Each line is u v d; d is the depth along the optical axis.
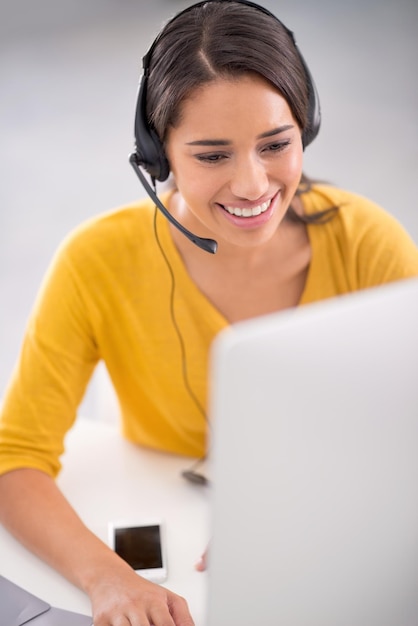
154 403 1.57
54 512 1.33
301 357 0.76
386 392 0.82
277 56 1.22
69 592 1.22
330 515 0.86
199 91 1.21
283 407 0.78
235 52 1.20
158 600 1.15
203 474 1.49
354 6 6.36
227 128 1.21
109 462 1.53
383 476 0.86
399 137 4.62
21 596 1.21
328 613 0.94
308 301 1.52
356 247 1.50
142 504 1.41
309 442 0.80
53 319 1.49
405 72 5.31
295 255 1.50
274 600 0.90
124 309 1.52
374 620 0.98
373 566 0.93
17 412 1.46
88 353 1.55
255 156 1.24
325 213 1.51
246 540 0.84
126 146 4.88
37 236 4.11
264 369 0.75
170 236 1.49
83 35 6.41
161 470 1.51
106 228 1.53
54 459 1.46
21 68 5.95
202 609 1.18
